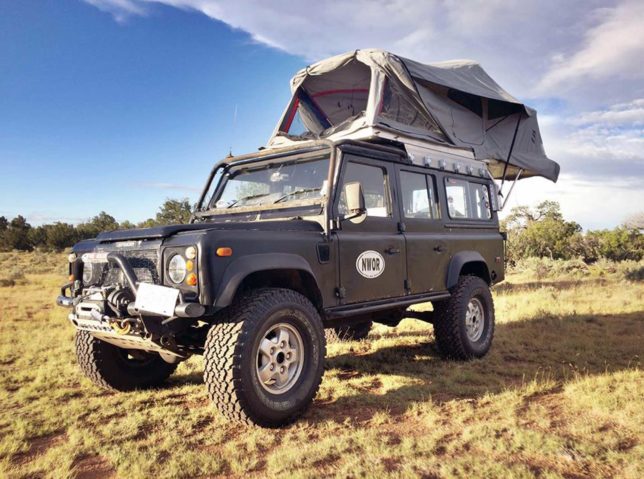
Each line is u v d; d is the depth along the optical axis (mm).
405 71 5961
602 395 3936
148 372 4715
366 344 6488
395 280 4840
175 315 3227
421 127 6492
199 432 3580
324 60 6480
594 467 2828
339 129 5801
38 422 3814
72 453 3203
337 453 3094
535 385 4309
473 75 7211
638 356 5348
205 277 3314
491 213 6691
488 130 7340
